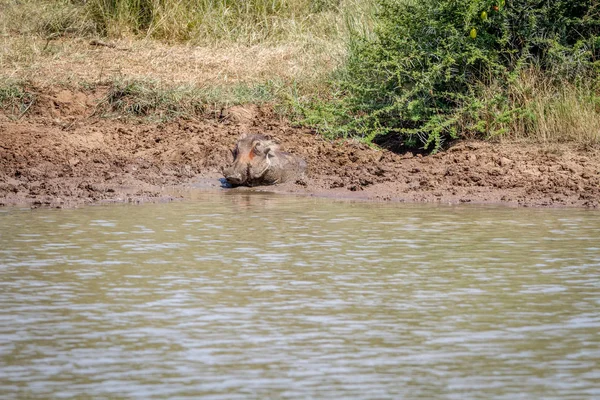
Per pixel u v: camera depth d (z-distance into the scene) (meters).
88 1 47.16
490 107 34.84
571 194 29.11
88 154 33.53
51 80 38.84
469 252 21.16
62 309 16.67
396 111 36.59
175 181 31.84
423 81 34.97
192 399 12.69
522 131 34.72
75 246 21.58
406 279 18.83
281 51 43.91
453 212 26.58
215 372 13.72
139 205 27.61
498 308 16.86
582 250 21.38
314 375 13.62
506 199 28.77
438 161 32.69
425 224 24.58
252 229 23.75
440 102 35.75
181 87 38.88
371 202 28.55
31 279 18.62
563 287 18.22
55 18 46.16
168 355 14.41
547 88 35.75
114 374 13.62
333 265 19.92
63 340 15.07
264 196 29.67
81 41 44.78
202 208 27.11
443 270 19.53
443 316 16.38
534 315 16.41
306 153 34.28
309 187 30.95
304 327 15.76
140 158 33.72
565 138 33.97
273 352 14.54
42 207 27.19
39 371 13.74
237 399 12.70
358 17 44.81
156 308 16.78
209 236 22.81
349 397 12.79
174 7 46.75
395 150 35.41
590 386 13.22
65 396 12.78
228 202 28.31
